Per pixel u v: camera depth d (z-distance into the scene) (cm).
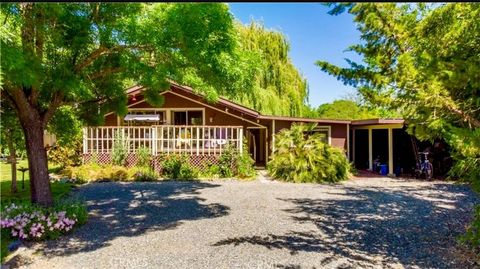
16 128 777
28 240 502
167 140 1312
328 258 437
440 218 640
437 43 375
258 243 497
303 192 942
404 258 436
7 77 393
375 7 326
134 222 614
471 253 448
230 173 1255
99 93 700
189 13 490
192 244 493
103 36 523
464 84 325
